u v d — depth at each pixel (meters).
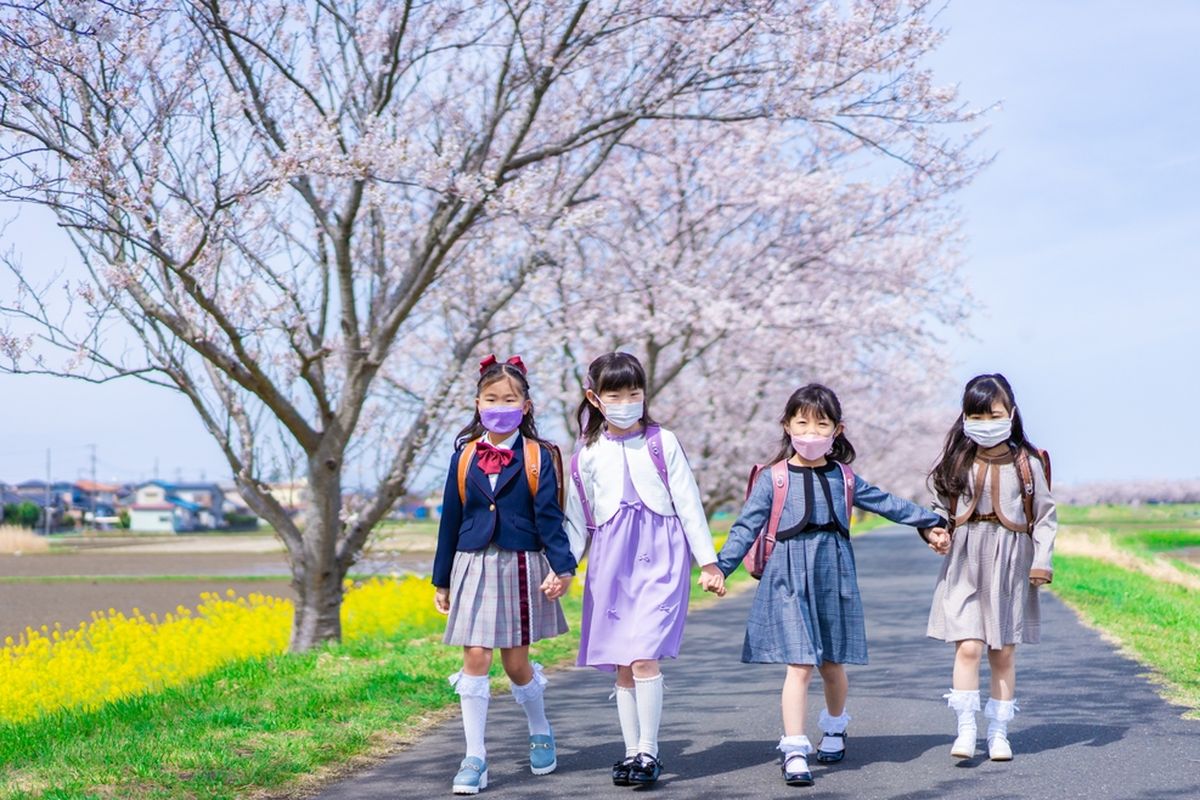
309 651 8.28
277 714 5.40
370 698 5.92
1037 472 4.42
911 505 4.46
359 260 9.88
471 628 4.17
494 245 10.93
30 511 84.50
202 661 8.80
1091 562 17.28
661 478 4.31
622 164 14.02
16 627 14.29
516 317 11.85
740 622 10.72
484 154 9.30
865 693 6.06
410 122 10.55
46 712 6.87
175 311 8.59
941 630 4.46
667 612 4.18
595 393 4.37
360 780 4.27
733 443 19.67
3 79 7.09
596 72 10.85
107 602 17.91
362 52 9.32
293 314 8.82
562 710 5.81
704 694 6.23
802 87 9.30
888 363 21.14
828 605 4.32
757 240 14.84
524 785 4.15
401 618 11.21
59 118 7.40
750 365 17.70
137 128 7.68
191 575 25.03
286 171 7.87
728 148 13.83
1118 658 6.95
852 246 15.02
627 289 12.82
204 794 3.93
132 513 96.62
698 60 9.28
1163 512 73.12
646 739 4.12
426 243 9.27
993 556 4.39
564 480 4.41
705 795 3.92
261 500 9.29
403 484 9.43
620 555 4.25
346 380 9.16
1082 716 5.14
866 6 8.90
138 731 5.19
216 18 7.80
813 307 14.30
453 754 4.72
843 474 4.43
